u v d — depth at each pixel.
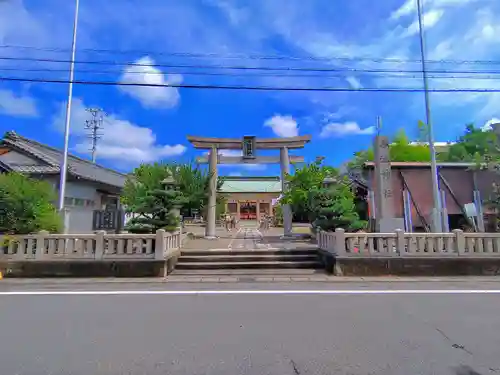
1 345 4.20
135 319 5.27
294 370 3.52
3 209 9.47
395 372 3.46
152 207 11.35
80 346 4.17
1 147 15.78
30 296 6.87
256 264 10.27
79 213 13.86
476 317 5.30
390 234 9.38
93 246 9.21
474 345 4.16
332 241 9.76
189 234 17.08
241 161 18.12
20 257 9.10
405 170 15.77
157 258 9.15
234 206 45.44
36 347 4.14
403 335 4.51
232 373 3.46
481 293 7.03
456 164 15.66
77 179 15.75
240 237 17.67
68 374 3.44
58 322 5.12
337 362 3.70
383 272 9.17
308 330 4.73
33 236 9.18
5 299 6.61
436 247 9.39
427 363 3.66
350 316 5.38
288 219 17.11
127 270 9.09
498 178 14.98
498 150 16.31
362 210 18.41
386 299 6.52
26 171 14.45
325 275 9.30
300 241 15.12
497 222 13.11
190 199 16.00
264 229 26.08
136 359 3.79
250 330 4.73
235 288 7.63
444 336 4.46
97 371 3.50
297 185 15.55
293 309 5.82
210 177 17.19
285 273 9.60
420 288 7.57
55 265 9.05
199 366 3.61
